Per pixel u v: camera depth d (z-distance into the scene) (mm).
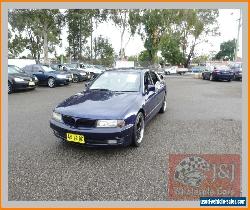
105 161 4238
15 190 3432
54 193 3369
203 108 8719
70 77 16516
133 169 3971
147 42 36625
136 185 3545
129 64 35500
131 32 35625
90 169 3969
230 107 8930
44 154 4504
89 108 4520
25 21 30125
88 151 4633
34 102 9633
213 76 22516
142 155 4480
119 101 4820
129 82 5695
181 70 41031
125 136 4375
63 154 4504
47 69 16016
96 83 5852
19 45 47938
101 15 33312
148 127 6195
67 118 4457
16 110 8070
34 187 3498
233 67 24578
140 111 4984
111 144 4301
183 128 6141
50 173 3848
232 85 18094
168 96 11773
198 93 13031
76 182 3611
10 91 12016
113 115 4320
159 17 34531
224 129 6086
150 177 3748
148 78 6332
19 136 5438
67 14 28094
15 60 29875
